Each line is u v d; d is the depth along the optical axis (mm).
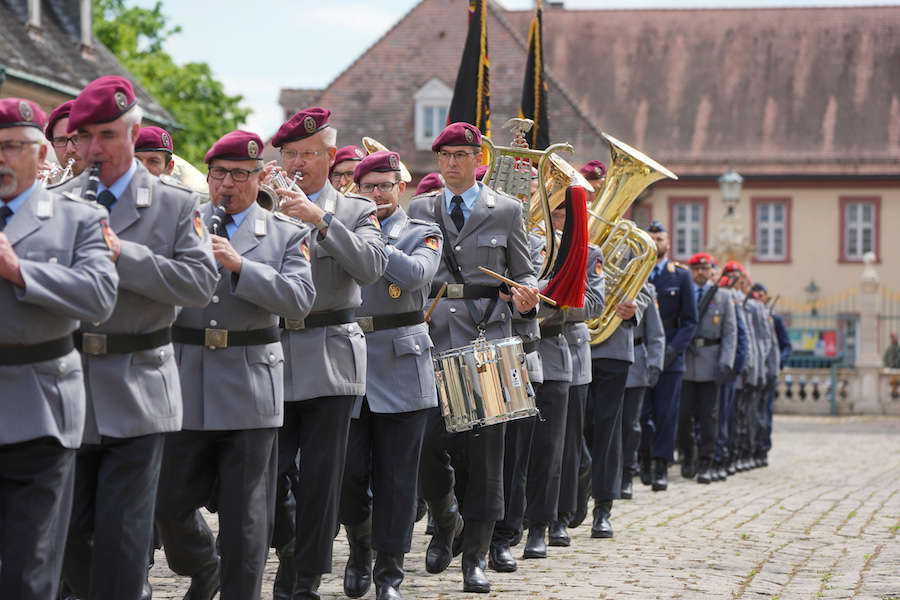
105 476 6773
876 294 42281
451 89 56969
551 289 10508
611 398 12945
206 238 6969
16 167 6012
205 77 54406
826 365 46281
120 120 6672
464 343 9766
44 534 6066
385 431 9008
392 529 8891
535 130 15516
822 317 47875
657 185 62500
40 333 6012
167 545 7773
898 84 64000
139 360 6777
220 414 7438
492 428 9484
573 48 66438
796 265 62250
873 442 30000
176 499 7574
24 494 6055
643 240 13281
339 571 10352
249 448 7504
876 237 61844
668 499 16547
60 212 6125
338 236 8055
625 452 16094
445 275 9852
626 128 63594
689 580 10023
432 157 56719
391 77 57969
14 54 27578
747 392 22203
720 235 46906
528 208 10852
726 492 17766
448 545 10156
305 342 8242
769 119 63406
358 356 8430
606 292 13164
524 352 9945
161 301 6703
